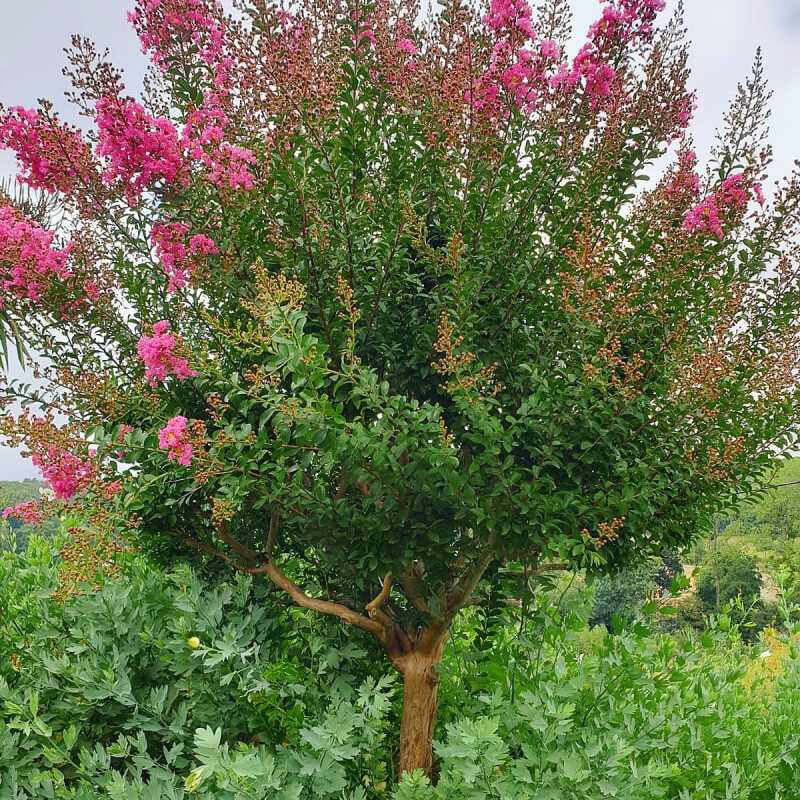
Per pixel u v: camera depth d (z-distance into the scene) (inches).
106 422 132.2
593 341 116.3
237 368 135.1
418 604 134.8
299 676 136.7
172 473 124.1
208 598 144.6
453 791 107.5
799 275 123.3
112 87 116.4
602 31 122.0
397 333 131.1
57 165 121.9
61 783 117.0
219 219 123.9
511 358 123.3
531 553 126.3
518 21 118.1
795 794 146.1
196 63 134.3
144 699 137.6
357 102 114.7
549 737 105.7
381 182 127.6
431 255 118.0
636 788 111.9
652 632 148.0
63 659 135.1
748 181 122.0
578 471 119.6
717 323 117.5
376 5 127.6
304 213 112.7
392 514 118.6
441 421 108.9
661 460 120.3
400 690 154.6
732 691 171.0
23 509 133.7
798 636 192.7
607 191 125.0
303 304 119.4
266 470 121.6
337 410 102.9
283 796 102.3
